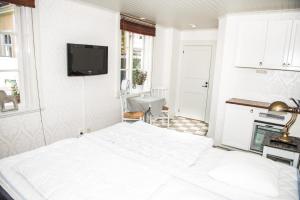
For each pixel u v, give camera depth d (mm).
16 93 2865
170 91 5387
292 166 1862
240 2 2893
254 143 3432
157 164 1776
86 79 3500
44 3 2754
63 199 1285
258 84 3686
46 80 2928
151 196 1363
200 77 5359
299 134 3076
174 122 5258
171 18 4082
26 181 1498
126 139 2258
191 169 1748
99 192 1357
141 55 4977
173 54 5270
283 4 2951
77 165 1636
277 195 1401
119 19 3865
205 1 2902
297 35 3080
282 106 2064
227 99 3941
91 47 3328
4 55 3164
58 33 2977
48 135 3053
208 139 2324
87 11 3314
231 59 3783
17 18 2586
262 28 3297
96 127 3826
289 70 3365
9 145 2617
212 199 1331
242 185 1489
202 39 5199
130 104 4297
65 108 3238
